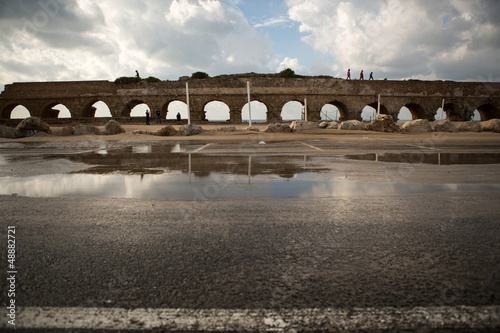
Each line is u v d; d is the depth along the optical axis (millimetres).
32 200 2779
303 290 1299
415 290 1301
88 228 2049
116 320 1105
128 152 7512
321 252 1674
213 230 2006
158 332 1043
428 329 1062
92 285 1339
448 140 11648
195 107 37156
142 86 36938
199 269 1479
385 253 1662
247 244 1780
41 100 36688
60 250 1700
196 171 4465
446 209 2480
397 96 37594
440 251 1688
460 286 1333
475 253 1662
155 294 1268
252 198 2848
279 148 8398
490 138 12930
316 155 6605
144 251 1686
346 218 2254
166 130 15055
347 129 17422
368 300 1229
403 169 4602
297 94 37219
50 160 5898
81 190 3195
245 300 1226
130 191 3148
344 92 37312
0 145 10141
